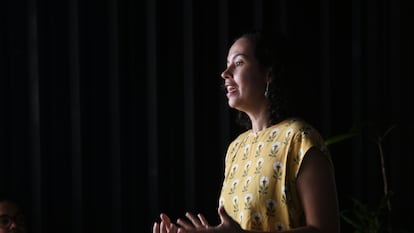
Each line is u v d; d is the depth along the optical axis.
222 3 4.03
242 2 4.08
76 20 3.93
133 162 4.01
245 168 2.12
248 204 2.02
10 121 4.01
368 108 4.15
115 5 3.96
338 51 4.15
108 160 4.02
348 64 4.17
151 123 3.99
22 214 3.65
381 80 4.14
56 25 3.98
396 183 4.07
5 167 3.99
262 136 2.12
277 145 2.02
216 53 4.07
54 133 3.99
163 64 4.02
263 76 2.16
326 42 4.11
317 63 4.14
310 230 1.85
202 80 4.05
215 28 4.07
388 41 4.16
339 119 4.15
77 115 3.93
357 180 4.12
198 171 4.02
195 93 4.00
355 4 4.15
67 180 3.99
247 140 2.22
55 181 3.98
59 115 3.99
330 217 1.89
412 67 4.09
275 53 2.16
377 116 4.11
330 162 1.97
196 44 4.02
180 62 4.05
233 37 4.02
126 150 4.00
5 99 3.99
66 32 4.01
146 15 4.03
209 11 4.06
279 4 4.08
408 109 4.09
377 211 3.63
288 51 2.21
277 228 1.97
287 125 2.05
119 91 3.96
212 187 4.05
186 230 1.77
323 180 1.91
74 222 3.94
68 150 4.01
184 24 4.02
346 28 4.17
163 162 4.01
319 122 4.13
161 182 4.00
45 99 3.96
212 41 4.06
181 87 4.05
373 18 4.14
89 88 3.99
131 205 4.01
